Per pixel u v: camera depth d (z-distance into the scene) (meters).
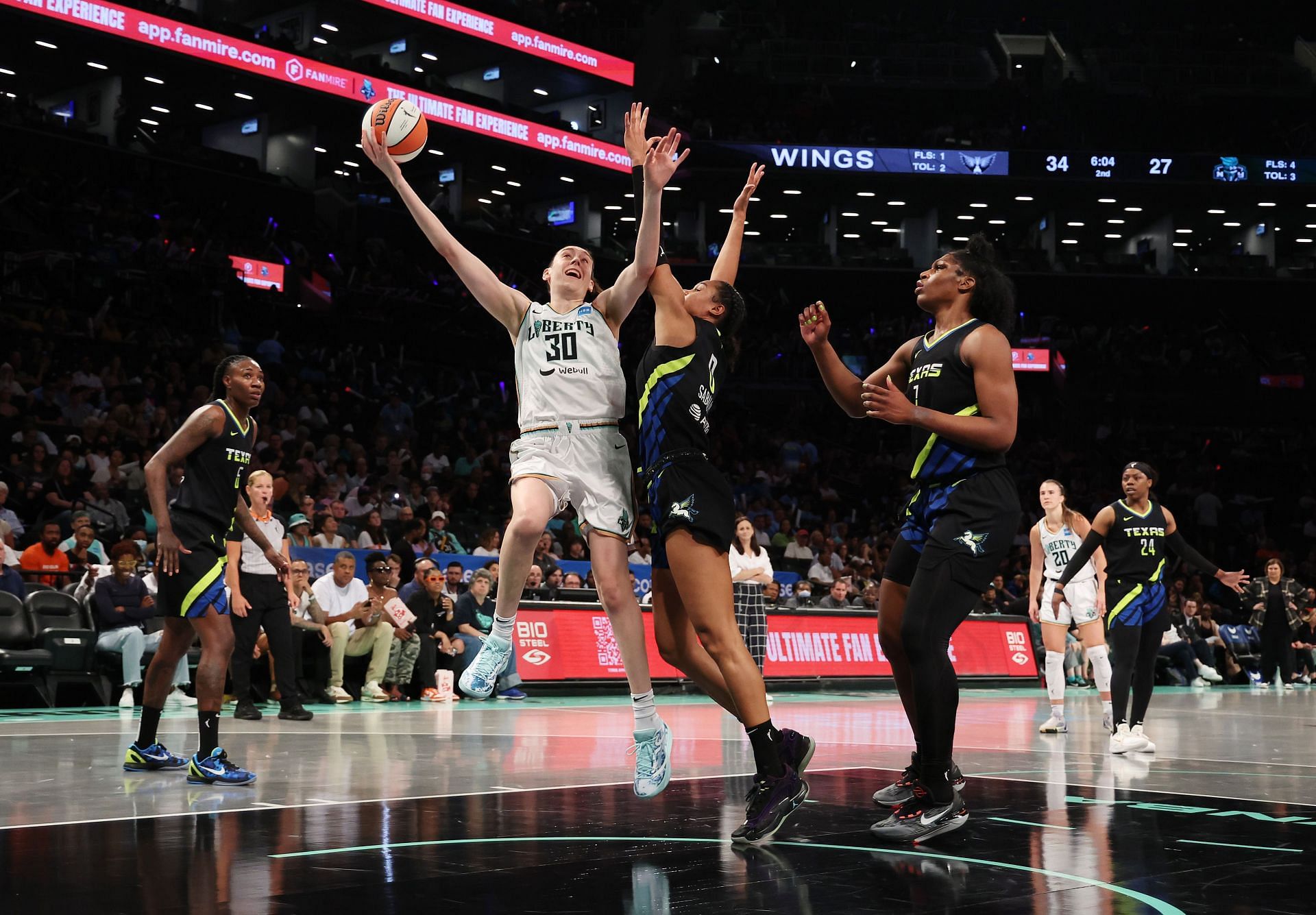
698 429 3.79
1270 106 31.38
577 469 3.89
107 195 20.88
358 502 14.55
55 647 8.80
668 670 12.46
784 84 30.55
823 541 18.22
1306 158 29.16
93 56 21.66
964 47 31.55
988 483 3.69
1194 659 16.53
